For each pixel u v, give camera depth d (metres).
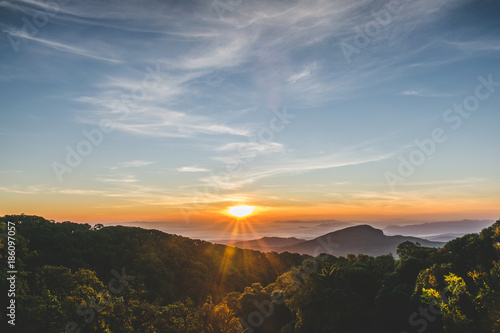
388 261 60.91
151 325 37.66
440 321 38.69
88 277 38.81
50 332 29.19
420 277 42.06
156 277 95.06
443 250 47.56
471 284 36.81
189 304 49.56
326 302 51.19
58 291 36.03
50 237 92.38
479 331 30.38
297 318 55.62
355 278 55.06
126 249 106.44
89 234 108.75
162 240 125.94
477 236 41.00
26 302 32.66
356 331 46.94
